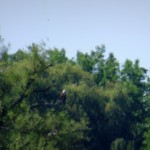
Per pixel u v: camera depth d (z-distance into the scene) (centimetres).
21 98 5769
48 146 5994
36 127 5862
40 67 5744
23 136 5778
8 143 5669
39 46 5775
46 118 6094
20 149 5712
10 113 5666
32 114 5978
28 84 5762
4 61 5791
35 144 5875
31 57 5778
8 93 5716
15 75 5716
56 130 6166
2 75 5700
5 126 5675
